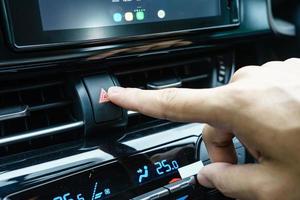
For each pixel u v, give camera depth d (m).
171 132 0.61
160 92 0.48
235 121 0.41
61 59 0.56
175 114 0.45
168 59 0.71
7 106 0.56
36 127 0.58
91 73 0.60
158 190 0.55
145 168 0.56
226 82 0.79
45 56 0.55
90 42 0.57
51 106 0.59
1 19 0.52
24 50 0.53
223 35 0.72
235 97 0.41
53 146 0.57
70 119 0.60
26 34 0.53
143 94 0.51
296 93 0.41
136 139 0.59
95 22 0.58
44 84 0.60
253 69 0.47
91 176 0.53
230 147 0.50
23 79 0.59
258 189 0.42
